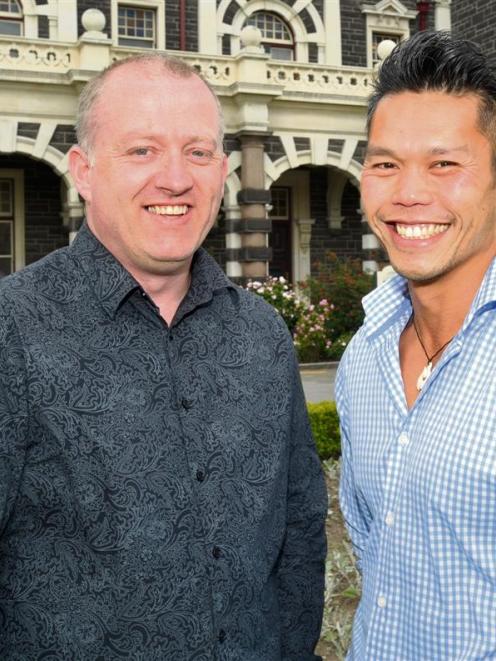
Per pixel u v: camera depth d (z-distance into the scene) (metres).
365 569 2.26
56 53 16.88
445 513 1.92
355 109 19.22
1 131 16.55
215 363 2.32
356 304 17.70
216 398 2.29
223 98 18.09
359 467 2.22
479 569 1.90
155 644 2.06
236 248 18.45
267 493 2.29
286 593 2.56
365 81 19.27
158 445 2.13
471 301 2.11
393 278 2.35
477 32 11.63
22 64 16.58
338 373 2.42
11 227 19.91
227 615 2.16
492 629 1.88
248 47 17.98
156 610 2.06
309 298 19.17
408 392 2.23
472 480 1.88
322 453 7.77
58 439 2.05
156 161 2.23
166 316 2.38
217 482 2.20
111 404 2.11
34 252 20.00
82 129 2.32
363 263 20.38
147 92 2.22
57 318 2.15
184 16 20.42
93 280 2.22
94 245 2.28
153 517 2.09
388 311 2.30
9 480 2.02
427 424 2.00
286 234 22.55
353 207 23.03
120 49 17.22
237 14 21.12
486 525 1.88
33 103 16.73
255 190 18.14
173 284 2.36
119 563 2.05
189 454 2.17
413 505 2.00
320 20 21.94
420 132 1.99
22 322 2.11
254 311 2.48
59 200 20.17
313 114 18.92
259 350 2.41
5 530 2.07
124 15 20.27
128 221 2.24
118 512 2.06
